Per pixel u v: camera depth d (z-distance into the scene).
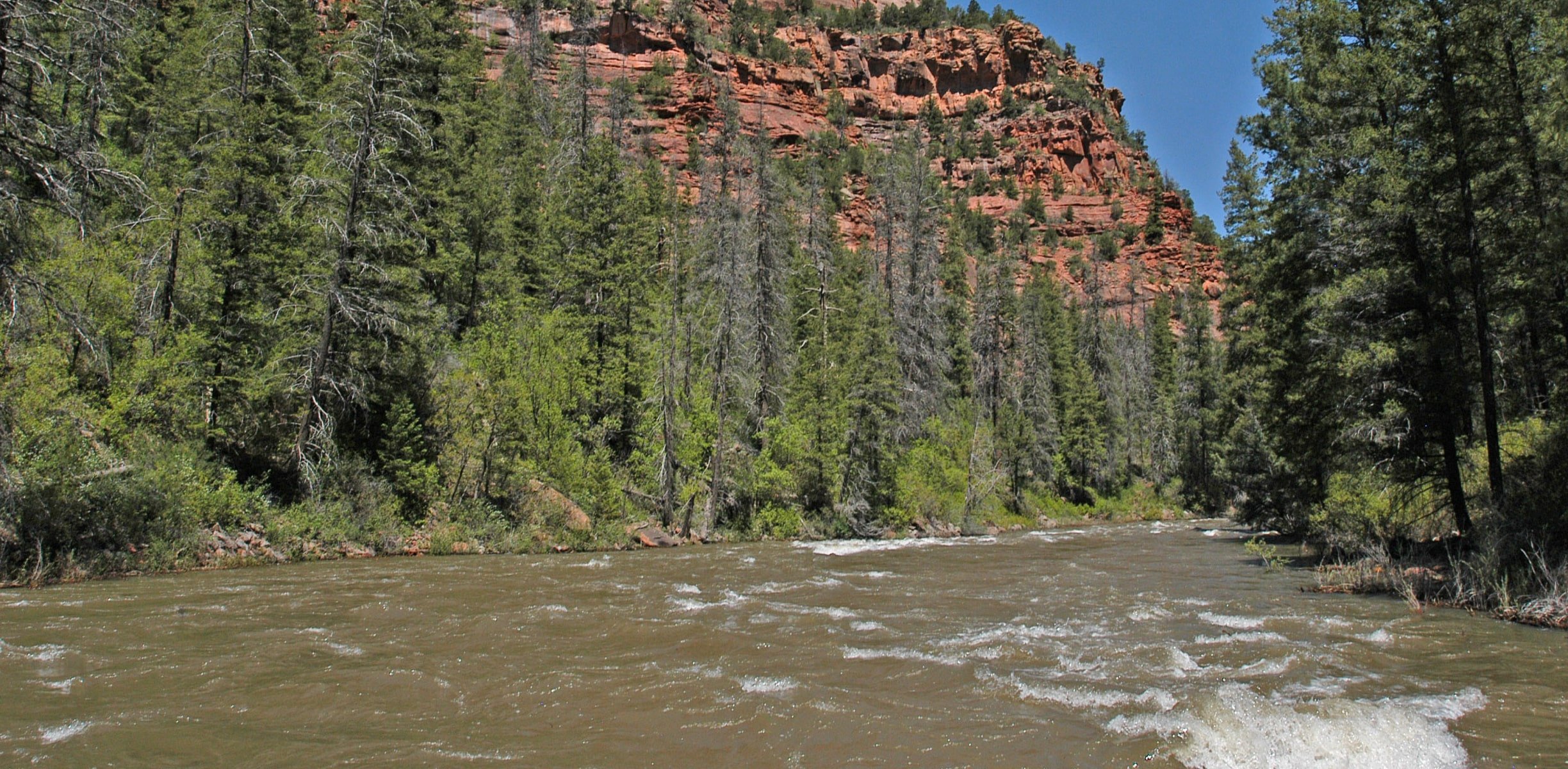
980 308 54.84
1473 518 18.28
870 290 49.66
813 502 35.31
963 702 7.44
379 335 24.05
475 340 30.66
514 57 84.25
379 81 23.34
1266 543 28.27
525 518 25.52
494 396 25.88
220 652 9.02
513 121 50.22
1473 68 17.16
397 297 24.70
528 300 34.97
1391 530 20.77
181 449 18.81
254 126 23.39
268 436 23.16
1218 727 6.54
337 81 24.33
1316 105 21.69
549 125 59.25
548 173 47.06
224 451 22.02
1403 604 13.88
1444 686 8.17
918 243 47.94
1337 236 19.38
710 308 36.88
